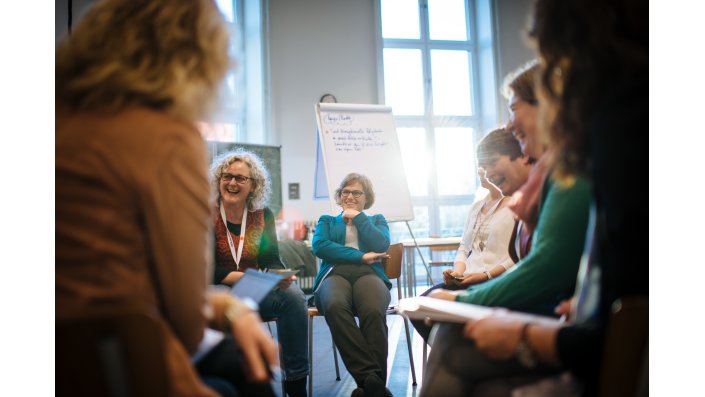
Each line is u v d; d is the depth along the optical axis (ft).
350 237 9.03
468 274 6.88
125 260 2.55
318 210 21.57
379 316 7.73
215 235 7.63
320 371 9.91
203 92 3.08
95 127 2.63
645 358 2.42
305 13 22.15
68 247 2.52
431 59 24.20
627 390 2.41
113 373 2.32
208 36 3.10
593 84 2.76
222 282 7.40
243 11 21.56
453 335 3.48
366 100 22.71
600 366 2.65
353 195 9.34
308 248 15.69
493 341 2.99
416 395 8.15
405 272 18.16
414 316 3.52
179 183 2.65
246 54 21.35
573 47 2.88
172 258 2.62
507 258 6.72
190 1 3.11
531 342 2.86
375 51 22.90
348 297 7.96
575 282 3.77
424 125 23.95
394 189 11.67
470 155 24.30
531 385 3.09
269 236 8.09
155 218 2.58
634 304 2.42
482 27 24.38
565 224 3.71
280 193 17.99
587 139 2.83
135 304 2.44
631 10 2.75
